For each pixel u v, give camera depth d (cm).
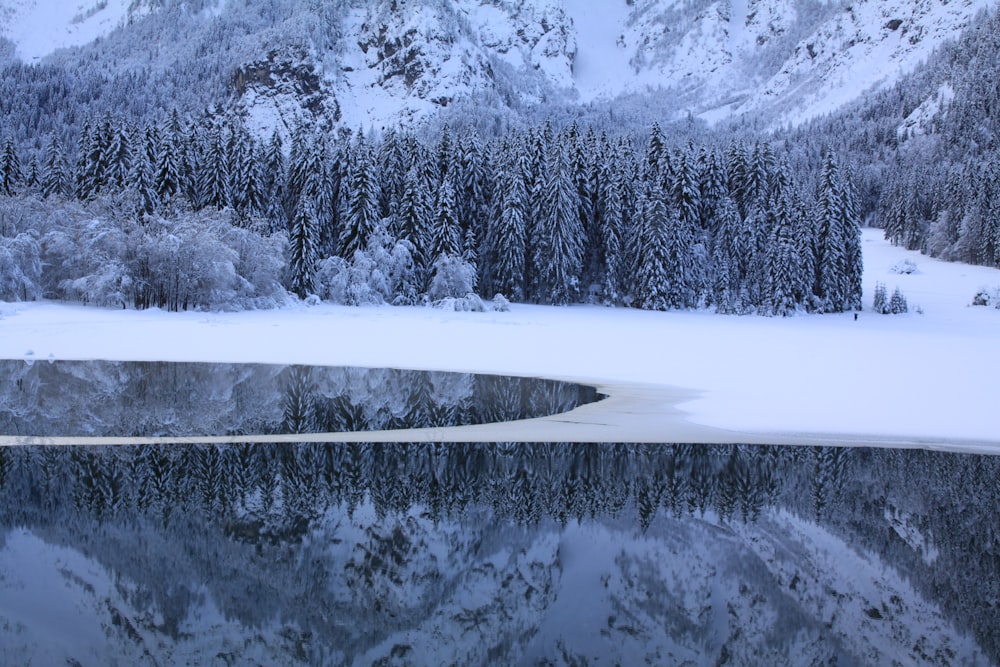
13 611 725
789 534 989
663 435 1534
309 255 5181
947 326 4969
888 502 1127
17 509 1030
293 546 926
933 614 763
